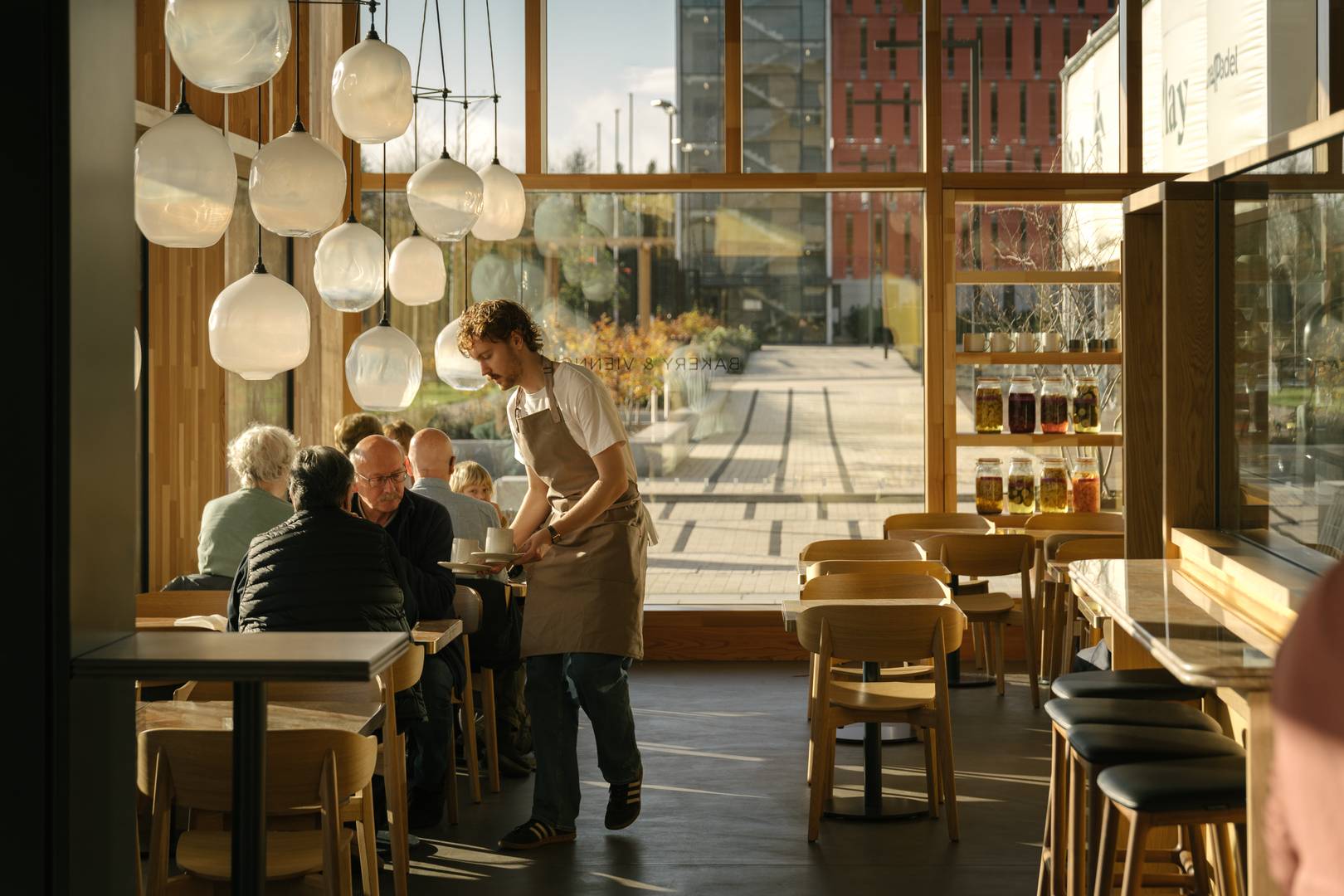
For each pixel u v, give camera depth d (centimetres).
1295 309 372
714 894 428
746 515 845
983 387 823
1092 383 823
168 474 670
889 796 534
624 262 844
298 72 348
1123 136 826
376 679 400
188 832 354
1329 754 119
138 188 307
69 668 227
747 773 569
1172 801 288
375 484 491
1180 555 446
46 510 227
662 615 823
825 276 841
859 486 844
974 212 832
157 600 512
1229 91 760
